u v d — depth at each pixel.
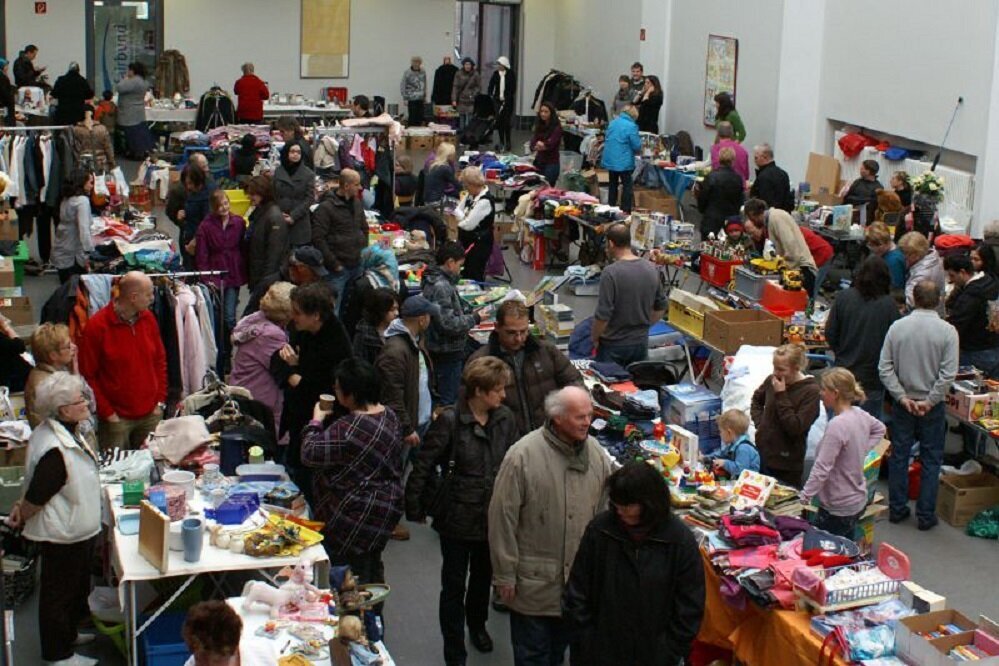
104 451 6.86
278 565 5.33
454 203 13.09
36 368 6.62
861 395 6.55
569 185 16.17
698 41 18.86
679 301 9.59
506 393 6.12
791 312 9.43
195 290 8.02
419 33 24.73
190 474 5.98
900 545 7.61
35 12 21.86
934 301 7.57
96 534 5.76
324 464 5.59
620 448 6.61
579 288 12.76
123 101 19.66
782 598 5.29
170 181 16.34
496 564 5.17
